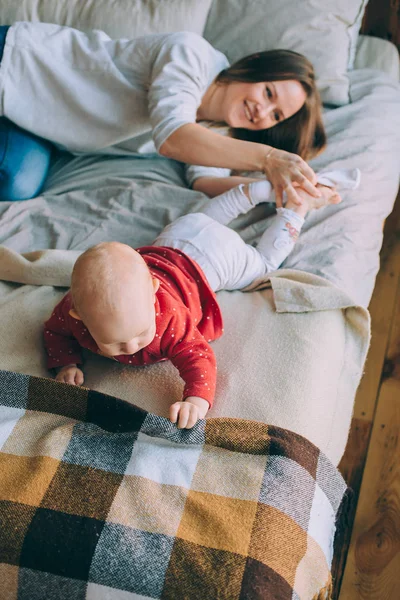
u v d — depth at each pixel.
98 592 0.76
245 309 1.18
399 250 1.77
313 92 1.50
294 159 1.27
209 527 0.81
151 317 0.91
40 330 1.11
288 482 0.86
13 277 1.18
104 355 1.08
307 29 1.66
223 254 1.19
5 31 1.39
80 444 0.89
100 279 0.87
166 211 1.39
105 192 1.45
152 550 0.78
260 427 0.92
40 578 0.77
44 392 0.95
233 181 1.45
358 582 1.20
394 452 1.38
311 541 0.85
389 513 1.29
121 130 1.46
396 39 2.04
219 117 1.53
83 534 0.79
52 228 1.36
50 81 1.41
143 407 1.01
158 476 0.87
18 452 0.89
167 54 1.38
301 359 1.07
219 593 0.74
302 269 1.27
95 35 1.44
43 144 1.53
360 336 1.18
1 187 1.43
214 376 0.98
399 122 1.63
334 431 1.07
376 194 1.46
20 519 0.80
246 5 1.69
